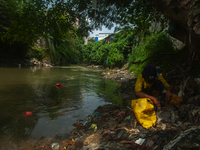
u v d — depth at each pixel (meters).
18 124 2.77
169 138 1.92
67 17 5.72
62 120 3.05
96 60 32.62
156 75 2.67
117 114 3.24
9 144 2.14
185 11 2.80
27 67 15.70
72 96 5.00
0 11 12.50
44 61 24.34
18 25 5.18
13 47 17.69
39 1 5.07
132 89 6.30
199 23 2.46
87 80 9.16
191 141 1.68
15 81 7.14
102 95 5.34
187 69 4.25
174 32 4.47
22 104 3.88
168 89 2.73
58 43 31.05
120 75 12.59
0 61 15.55
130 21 6.23
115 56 19.69
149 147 1.82
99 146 1.97
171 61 6.21
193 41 3.03
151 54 7.43
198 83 3.08
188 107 2.46
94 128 2.62
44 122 2.92
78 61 42.38
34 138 2.35
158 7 3.28
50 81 7.85
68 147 2.10
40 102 4.14
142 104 2.37
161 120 2.39
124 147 1.89
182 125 2.15
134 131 2.22
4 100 4.11
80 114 3.43
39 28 5.41
